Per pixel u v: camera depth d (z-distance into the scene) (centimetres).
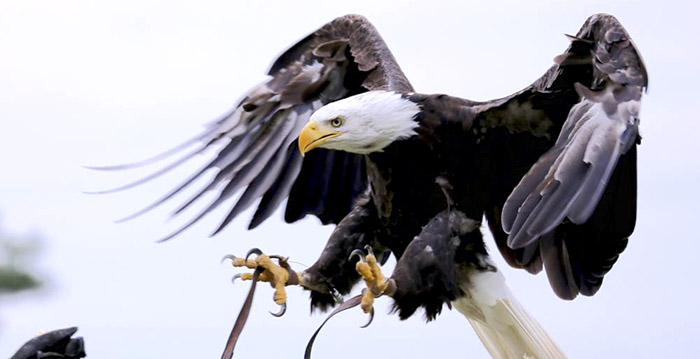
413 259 1167
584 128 1048
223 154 1267
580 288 1192
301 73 1305
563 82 1134
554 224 1013
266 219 1264
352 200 1304
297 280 1141
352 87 1306
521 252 1206
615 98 1061
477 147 1183
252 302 1116
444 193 1191
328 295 1209
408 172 1191
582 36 1116
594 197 1020
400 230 1215
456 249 1192
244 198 1260
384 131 1180
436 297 1173
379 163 1198
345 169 1304
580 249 1186
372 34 1311
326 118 1182
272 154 1278
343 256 1206
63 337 855
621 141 1039
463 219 1195
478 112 1173
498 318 1207
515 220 1023
